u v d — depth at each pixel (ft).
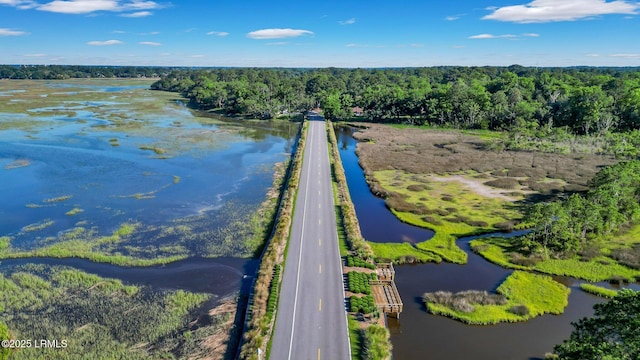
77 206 238.89
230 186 281.74
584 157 373.61
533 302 157.99
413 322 147.74
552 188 288.71
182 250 191.42
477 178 319.68
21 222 216.33
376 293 156.97
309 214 226.99
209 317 144.97
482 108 519.19
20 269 172.45
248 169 323.57
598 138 411.95
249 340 125.39
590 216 200.13
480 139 458.09
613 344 83.51
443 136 476.95
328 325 135.03
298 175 292.61
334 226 212.02
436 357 130.82
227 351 127.44
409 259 191.01
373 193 286.87
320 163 333.21
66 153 353.92
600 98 460.55
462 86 565.94
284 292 152.15
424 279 176.76
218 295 158.20
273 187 281.13
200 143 409.08
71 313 145.69
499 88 627.46
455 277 178.60
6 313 144.56
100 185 275.39
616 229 213.05
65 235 202.49
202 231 210.79
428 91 606.96
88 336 134.00
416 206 256.73
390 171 340.39
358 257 179.83
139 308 149.18
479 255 197.06
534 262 186.50
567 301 160.04
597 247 199.11
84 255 184.03
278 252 181.47
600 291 164.66
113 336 134.51
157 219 224.33
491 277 178.60
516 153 393.91
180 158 349.61
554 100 520.83
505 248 200.54
